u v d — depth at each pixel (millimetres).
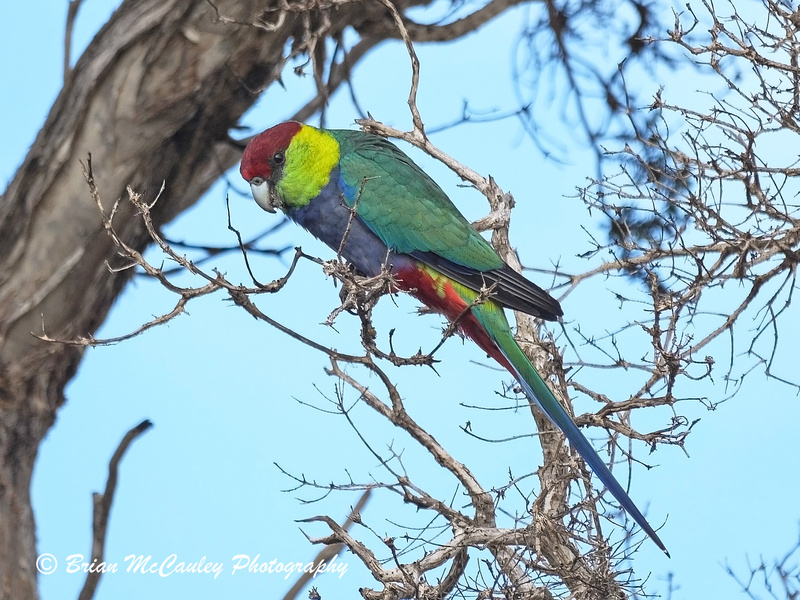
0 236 14664
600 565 9141
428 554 9172
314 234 12148
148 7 14219
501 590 9023
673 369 8945
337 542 9102
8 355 14859
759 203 9977
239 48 14031
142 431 13000
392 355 8562
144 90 14117
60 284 14688
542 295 10898
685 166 10414
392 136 11555
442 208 11531
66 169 14367
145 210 7852
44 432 15555
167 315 8094
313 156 11711
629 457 9750
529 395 10547
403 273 11672
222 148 15430
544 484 9695
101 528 13125
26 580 15297
